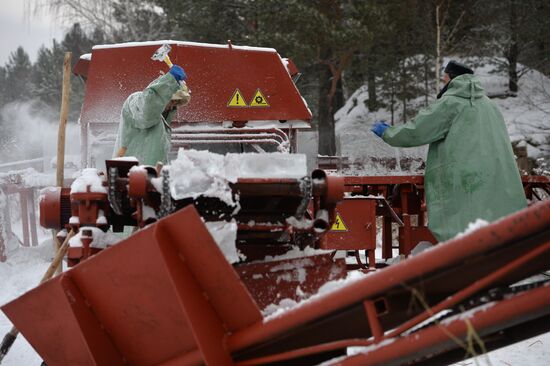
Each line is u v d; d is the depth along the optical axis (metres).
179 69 5.46
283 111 7.79
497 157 6.18
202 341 2.91
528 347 4.91
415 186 7.47
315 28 22.25
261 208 4.36
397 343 2.69
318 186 3.94
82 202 4.10
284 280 3.89
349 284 2.81
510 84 27.31
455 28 26.03
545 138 22.69
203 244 2.95
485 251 2.60
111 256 3.16
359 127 28.05
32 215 12.89
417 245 7.19
